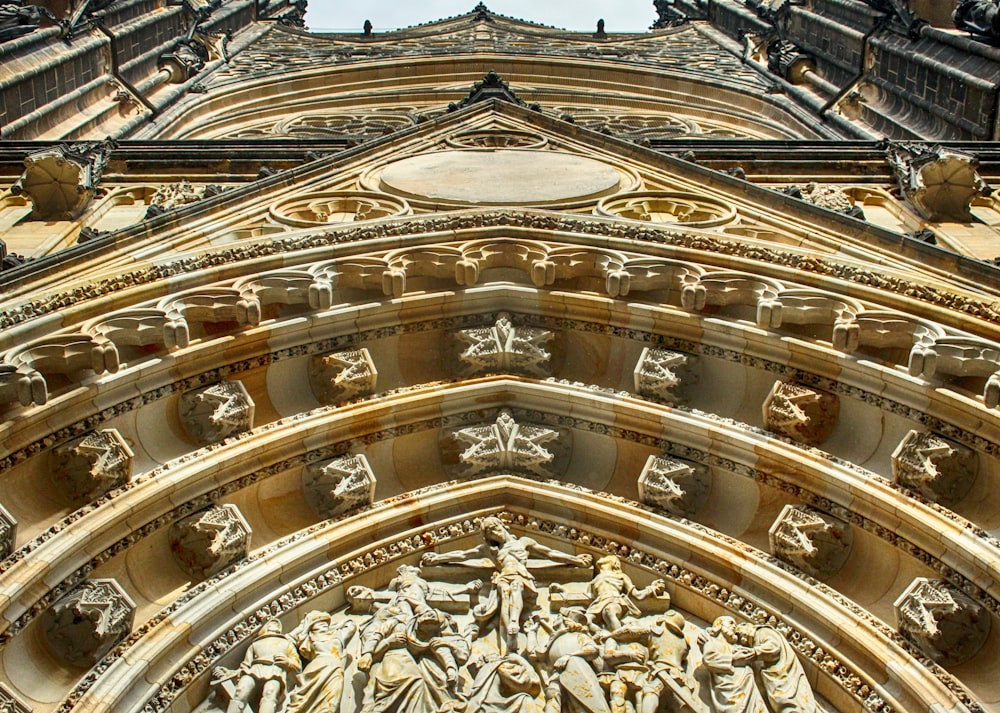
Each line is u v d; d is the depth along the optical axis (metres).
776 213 13.88
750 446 11.12
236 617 10.05
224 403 11.08
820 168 17.09
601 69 33.94
